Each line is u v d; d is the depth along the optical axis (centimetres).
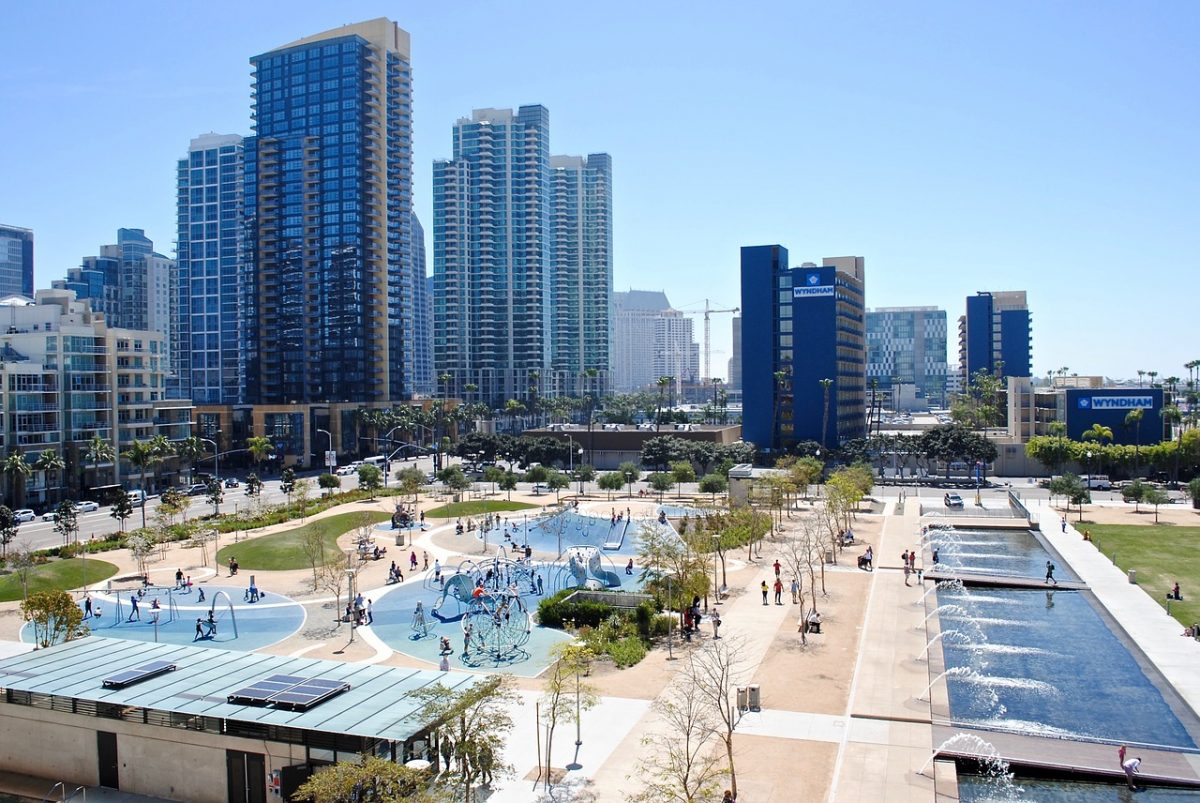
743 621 7700
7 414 15412
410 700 4550
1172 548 10950
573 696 5453
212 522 13075
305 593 9206
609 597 8100
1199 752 4962
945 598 8700
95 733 4622
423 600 8844
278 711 4400
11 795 4525
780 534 12138
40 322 17538
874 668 6294
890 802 4219
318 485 18862
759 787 4391
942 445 19100
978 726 5294
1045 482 18138
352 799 3594
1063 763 4769
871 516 13988
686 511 13400
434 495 16650
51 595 6550
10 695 4778
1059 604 8562
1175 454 17362
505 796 4284
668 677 6147
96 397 17162
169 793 4472
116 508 12519
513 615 8038
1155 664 6500
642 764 4581
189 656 5381
